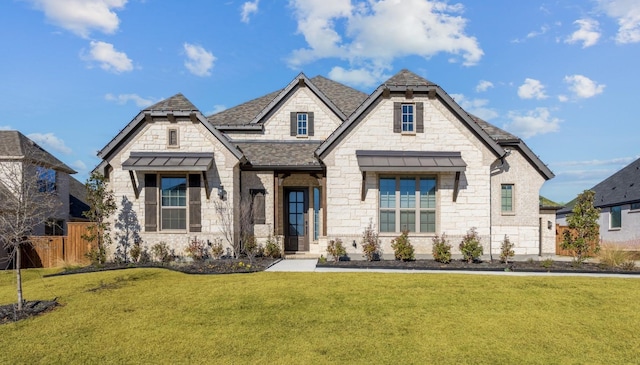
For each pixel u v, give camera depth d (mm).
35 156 25469
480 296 11898
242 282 13484
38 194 13016
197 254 17984
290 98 23188
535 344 8656
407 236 18156
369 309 10742
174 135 18781
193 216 18625
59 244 21266
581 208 17609
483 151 18562
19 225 11602
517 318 10148
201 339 8859
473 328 9492
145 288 12906
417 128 18641
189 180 18656
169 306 11062
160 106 18797
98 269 16516
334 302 11289
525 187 20375
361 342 8688
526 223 20234
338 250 17797
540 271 16031
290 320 9977
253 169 20156
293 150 21828
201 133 18781
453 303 11266
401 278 14008
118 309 10859
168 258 18219
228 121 23750
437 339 8859
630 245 30469
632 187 31578
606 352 8305
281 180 20359
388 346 8500
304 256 20078
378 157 18234
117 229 18531
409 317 10188
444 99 18469
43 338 8977
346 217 18406
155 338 8922
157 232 18578
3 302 11727
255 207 20031
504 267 16516
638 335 9156
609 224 33562
